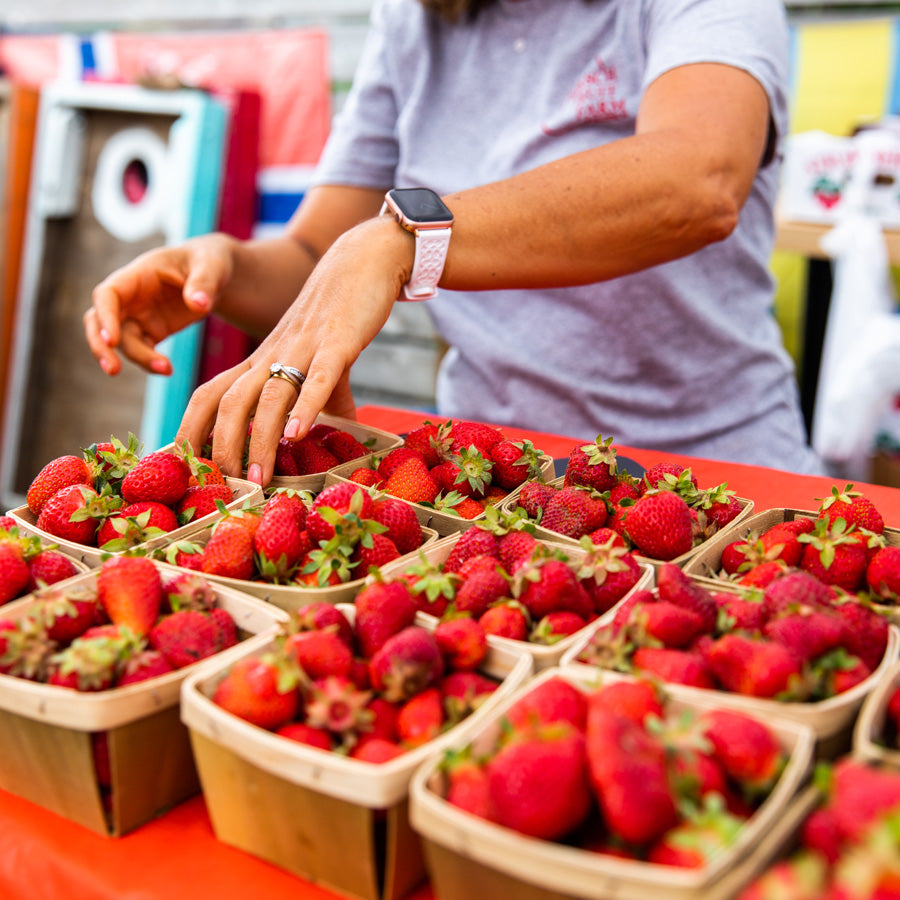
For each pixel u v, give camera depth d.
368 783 0.71
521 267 1.46
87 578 0.99
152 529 1.12
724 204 1.51
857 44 2.96
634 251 1.51
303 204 2.24
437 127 2.07
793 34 3.05
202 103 3.63
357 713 0.77
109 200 3.89
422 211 1.38
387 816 0.73
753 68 1.57
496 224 1.43
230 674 0.83
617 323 1.96
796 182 2.86
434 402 3.89
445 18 1.99
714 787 0.68
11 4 4.51
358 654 0.91
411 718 0.79
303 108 3.78
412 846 0.76
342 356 1.28
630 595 0.96
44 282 4.02
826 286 3.16
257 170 3.87
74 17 4.32
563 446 1.77
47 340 4.05
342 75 3.69
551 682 0.78
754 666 0.79
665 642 0.86
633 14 1.81
